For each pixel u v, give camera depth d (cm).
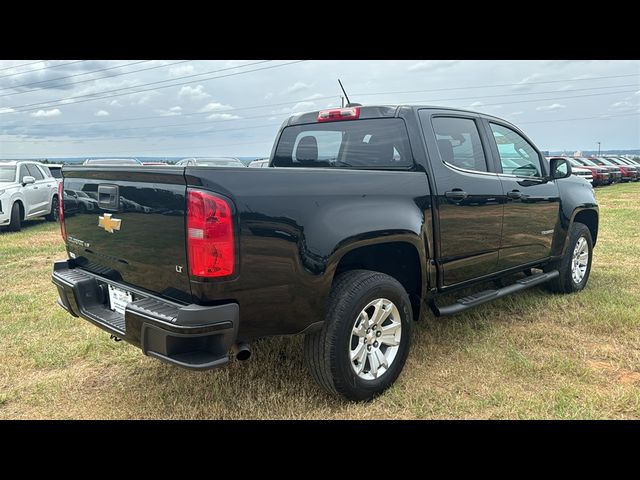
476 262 406
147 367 378
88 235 325
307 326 288
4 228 1168
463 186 385
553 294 538
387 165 382
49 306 535
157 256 271
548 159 514
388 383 330
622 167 2844
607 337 418
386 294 322
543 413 301
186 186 252
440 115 390
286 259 273
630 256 729
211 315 250
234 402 321
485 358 378
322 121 430
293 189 280
